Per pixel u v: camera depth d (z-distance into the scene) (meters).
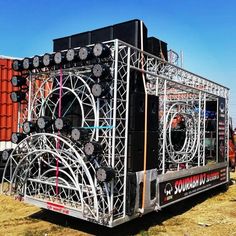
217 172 11.38
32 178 7.69
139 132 6.98
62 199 7.18
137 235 7.22
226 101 12.40
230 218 8.94
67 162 6.88
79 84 7.67
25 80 8.30
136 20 7.42
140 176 7.00
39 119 7.39
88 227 7.61
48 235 7.07
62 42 8.80
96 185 6.54
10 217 8.27
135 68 6.92
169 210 9.48
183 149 9.66
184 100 10.44
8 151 8.02
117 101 6.60
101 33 7.98
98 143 6.42
